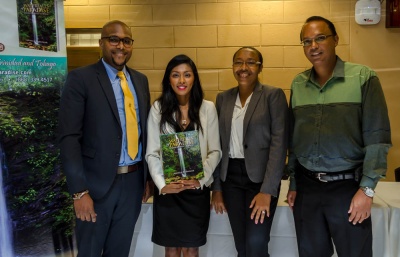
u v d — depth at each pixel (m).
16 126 2.01
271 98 2.04
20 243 2.07
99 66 1.95
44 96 2.09
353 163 1.81
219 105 2.22
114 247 2.02
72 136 1.83
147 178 2.15
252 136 2.04
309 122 1.87
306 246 1.92
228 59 3.66
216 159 2.06
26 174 2.06
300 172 1.99
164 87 2.04
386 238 2.15
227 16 3.62
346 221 1.81
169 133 2.00
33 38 2.03
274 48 3.61
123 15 3.71
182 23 3.67
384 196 2.36
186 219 2.04
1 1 1.93
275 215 2.30
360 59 3.56
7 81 1.97
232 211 2.12
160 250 2.36
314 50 1.82
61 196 2.18
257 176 2.05
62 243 2.21
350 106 1.78
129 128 1.95
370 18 3.43
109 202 1.92
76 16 3.73
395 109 3.57
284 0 3.56
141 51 3.73
